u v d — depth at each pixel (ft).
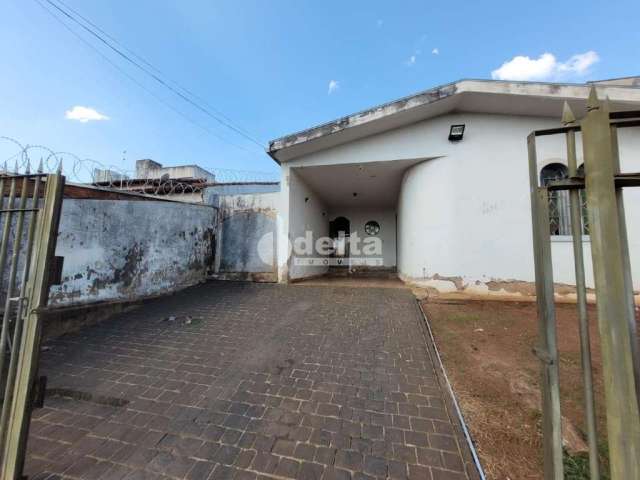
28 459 6.57
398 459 6.51
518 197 19.21
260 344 12.58
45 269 5.97
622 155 18.35
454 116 20.51
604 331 3.39
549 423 4.05
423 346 12.22
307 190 28.86
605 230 3.44
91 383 9.61
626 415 3.19
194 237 23.99
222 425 7.65
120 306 17.12
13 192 6.37
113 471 6.28
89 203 16.17
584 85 17.13
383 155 21.95
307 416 7.97
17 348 6.04
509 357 11.07
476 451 6.57
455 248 19.72
